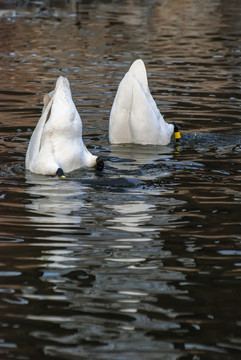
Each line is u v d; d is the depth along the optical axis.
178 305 7.37
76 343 6.62
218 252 8.83
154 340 6.68
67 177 12.34
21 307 7.34
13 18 35.97
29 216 10.17
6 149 14.26
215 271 8.25
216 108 18.16
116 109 14.90
